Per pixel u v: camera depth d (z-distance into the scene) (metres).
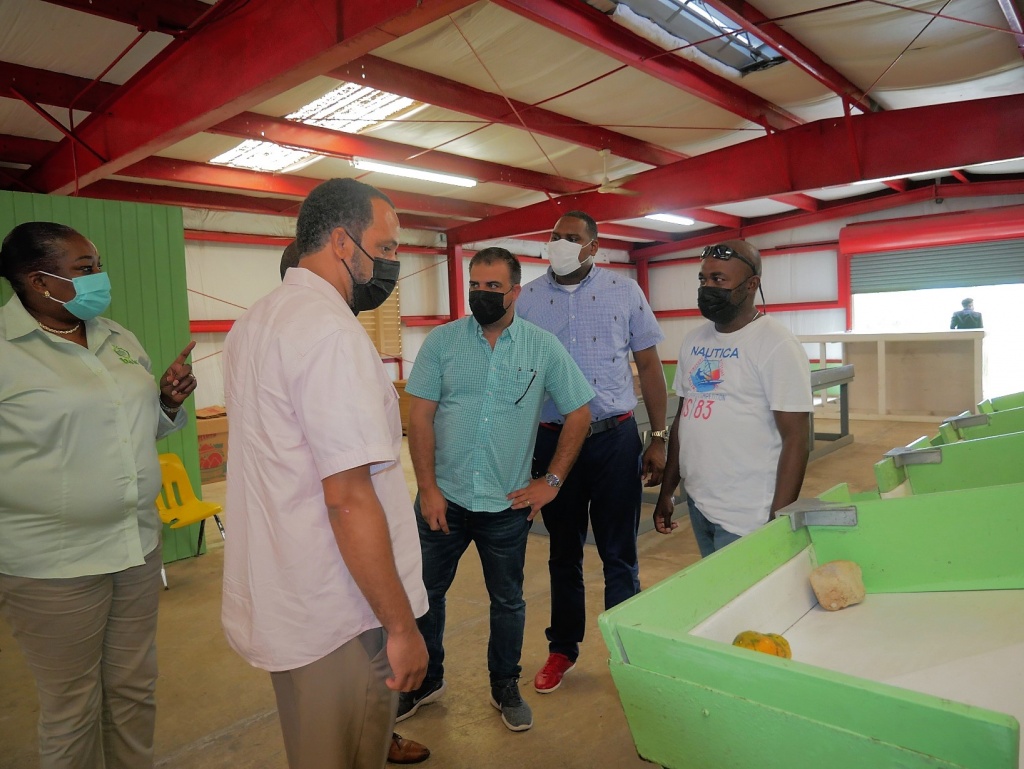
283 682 1.24
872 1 4.20
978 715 0.62
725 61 5.37
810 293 12.70
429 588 2.17
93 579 1.55
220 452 7.06
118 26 4.36
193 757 2.17
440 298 11.60
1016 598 1.27
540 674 2.46
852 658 1.13
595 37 4.39
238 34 3.99
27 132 6.09
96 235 3.97
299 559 1.15
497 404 2.01
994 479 2.01
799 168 6.57
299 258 1.29
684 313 14.35
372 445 1.09
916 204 11.48
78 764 1.57
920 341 8.52
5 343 1.48
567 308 2.38
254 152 6.90
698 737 0.83
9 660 2.88
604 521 2.36
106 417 1.56
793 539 1.40
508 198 10.18
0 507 1.47
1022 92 6.40
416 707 2.35
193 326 8.50
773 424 1.79
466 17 4.34
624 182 7.95
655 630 0.85
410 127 6.50
